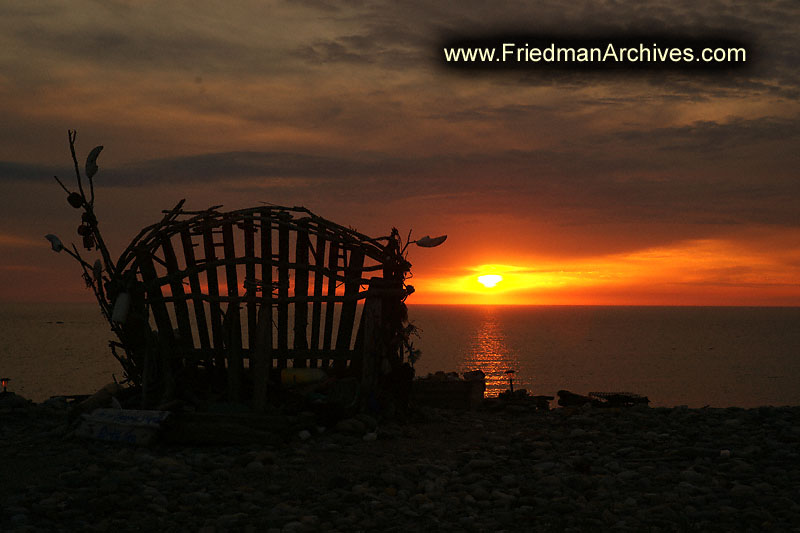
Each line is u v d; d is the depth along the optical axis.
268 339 10.42
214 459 8.35
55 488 6.99
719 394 123.62
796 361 191.38
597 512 6.42
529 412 12.26
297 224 10.70
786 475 7.52
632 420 10.90
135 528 6.02
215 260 10.68
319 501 6.82
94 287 10.71
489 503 6.72
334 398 10.30
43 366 140.38
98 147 10.65
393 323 10.95
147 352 10.45
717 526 6.02
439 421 11.27
